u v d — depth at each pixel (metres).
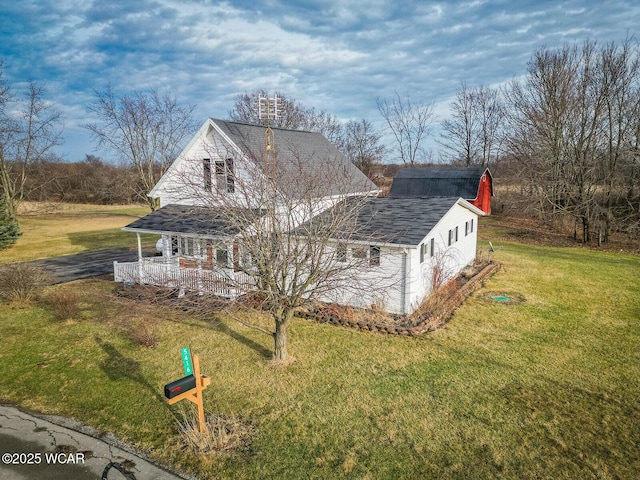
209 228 15.17
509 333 12.59
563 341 11.95
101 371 10.51
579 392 9.23
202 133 17.58
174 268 15.85
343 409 8.71
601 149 28.88
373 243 13.20
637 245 27.25
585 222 28.41
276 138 19.34
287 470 7.00
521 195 38.53
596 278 18.94
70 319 14.00
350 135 58.97
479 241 29.11
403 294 14.08
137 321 13.32
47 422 8.46
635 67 27.20
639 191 30.23
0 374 10.40
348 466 7.05
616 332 12.57
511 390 9.34
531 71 32.59
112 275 20.12
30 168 35.91
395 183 35.44
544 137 31.84
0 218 27.77
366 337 12.38
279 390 9.50
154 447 7.65
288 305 10.44
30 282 16.02
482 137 49.94
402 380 9.84
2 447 7.69
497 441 7.62
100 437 7.98
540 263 22.11
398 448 7.48
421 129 57.00
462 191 32.75
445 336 12.40
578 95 29.81
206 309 10.88
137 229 16.59
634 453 7.26
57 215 48.22
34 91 33.16
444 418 8.34
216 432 7.97
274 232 10.41
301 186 13.02
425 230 14.21
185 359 7.57
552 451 7.34
